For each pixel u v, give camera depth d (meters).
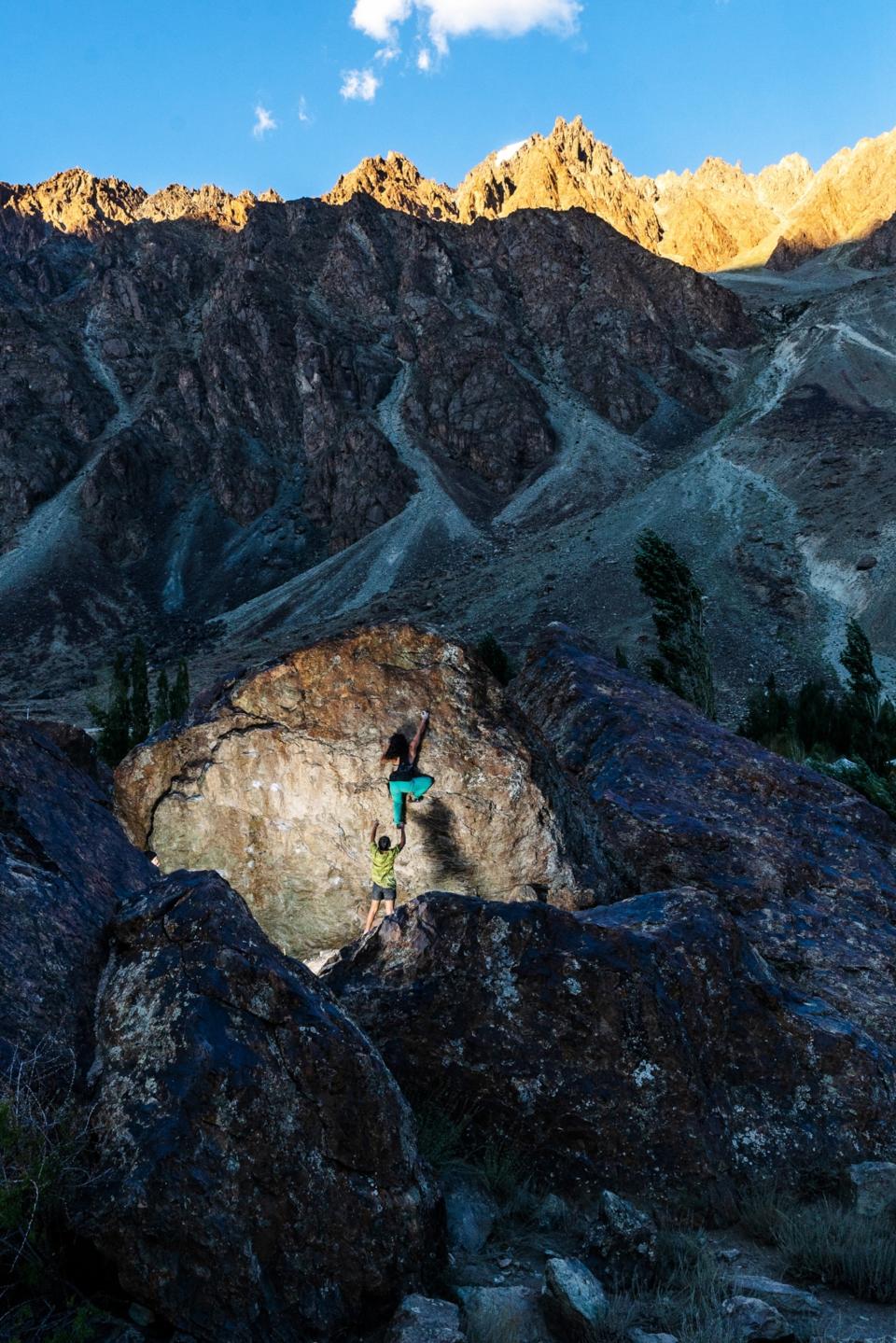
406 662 8.30
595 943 5.92
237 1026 4.25
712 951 6.23
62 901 5.00
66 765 6.57
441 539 179.38
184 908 4.84
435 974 5.89
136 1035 4.24
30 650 161.50
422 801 7.98
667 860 9.20
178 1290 3.54
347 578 172.88
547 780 8.35
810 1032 6.16
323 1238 3.95
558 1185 5.37
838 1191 5.50
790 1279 4.69
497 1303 4.07
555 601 129.88
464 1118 5.51
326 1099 4.24
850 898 9.17
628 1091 5.54
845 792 10.70
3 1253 3.43
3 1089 3.81
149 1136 3.79
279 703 8.22
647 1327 4.03
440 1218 4.50
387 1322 3.99
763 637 113.44
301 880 8.05
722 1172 5.44
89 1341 3.34
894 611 108.88
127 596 181.75
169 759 8.23
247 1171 3.88
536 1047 5.64
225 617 172.50
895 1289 4.43
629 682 12.21
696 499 163.62
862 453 160.62
